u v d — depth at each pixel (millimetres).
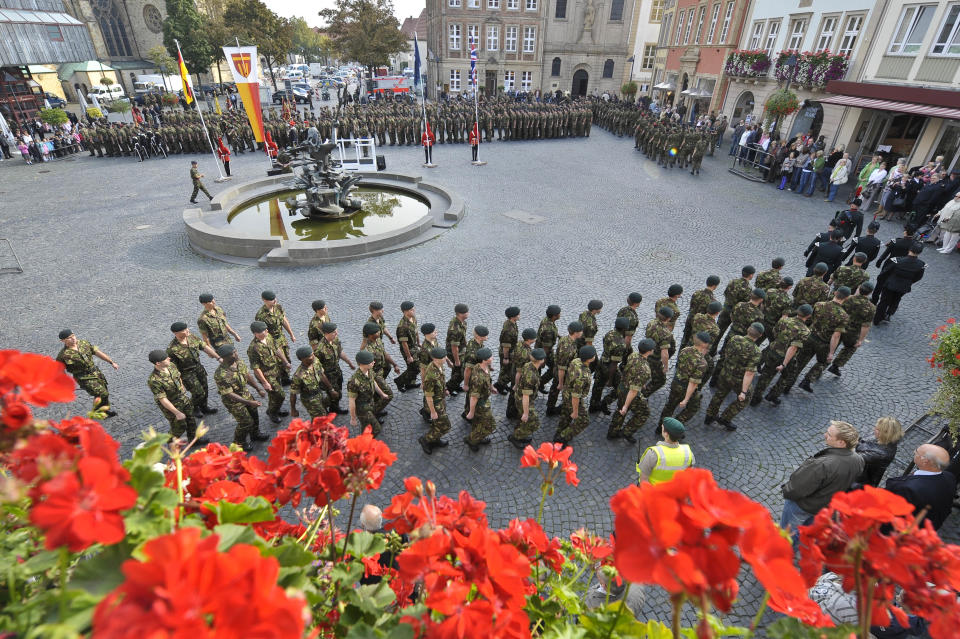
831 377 8797
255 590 945
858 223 12586
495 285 11938
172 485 1736
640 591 3648
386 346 9797
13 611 1115
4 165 26531
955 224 13148
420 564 1529
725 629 1437
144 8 58125
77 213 17703
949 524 5738
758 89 27812
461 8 46156
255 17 48688
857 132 21266
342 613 1566
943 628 1221
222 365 6758
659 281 12117
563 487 6562
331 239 15344
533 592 1789
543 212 17266
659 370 7922
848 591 1435
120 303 11336
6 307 11164
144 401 8164
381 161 21969
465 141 30031
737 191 19984
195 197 18438
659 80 43031
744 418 7855
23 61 32344
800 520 5270
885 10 19547
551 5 47344
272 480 1860
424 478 6699
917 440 7125
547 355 8234
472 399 6668
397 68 79812
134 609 833
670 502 1088
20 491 1129
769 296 9320
